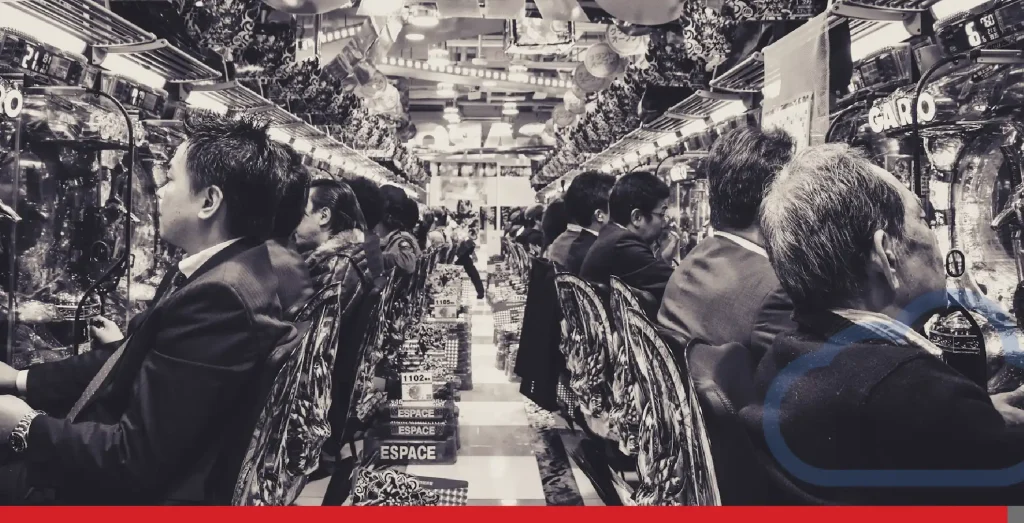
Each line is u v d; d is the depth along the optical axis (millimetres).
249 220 1741
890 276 1161
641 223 3512
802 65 2172
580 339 3205
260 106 4340
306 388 1840
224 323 1507
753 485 1125
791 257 1162
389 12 5867
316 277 2889
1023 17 2059
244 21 3291
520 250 7938
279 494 1689
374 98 10203
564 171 11781
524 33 6988
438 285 9266
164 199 1735
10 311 2508
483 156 23375
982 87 2262
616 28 6281
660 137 5727
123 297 2947
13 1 2377
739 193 2002
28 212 2584
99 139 2867
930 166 2408
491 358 7742
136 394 1476
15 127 2514
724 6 2842
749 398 1241
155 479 1449
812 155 1215
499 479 3596
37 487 1544
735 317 1885
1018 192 2123
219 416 1498
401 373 3998
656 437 1593
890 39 2508
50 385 1916
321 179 3455
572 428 4523
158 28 3105
